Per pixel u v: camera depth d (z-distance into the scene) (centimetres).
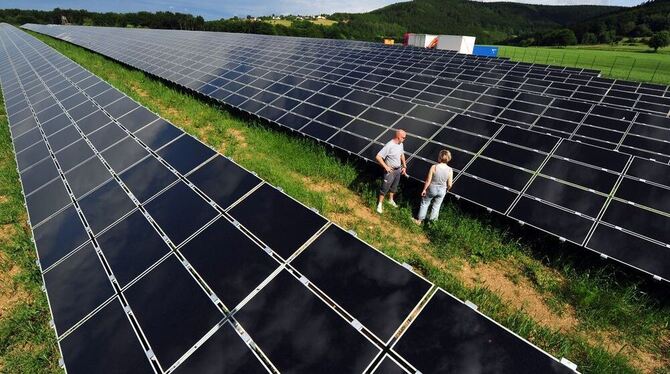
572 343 661
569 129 1578
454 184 1034
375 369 409
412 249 915
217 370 432
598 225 818
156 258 601
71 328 520
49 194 884
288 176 1261
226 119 1867
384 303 471
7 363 642
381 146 1254
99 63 3594
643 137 1438
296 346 441
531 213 890
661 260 733
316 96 1778
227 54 3606
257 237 598
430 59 3641
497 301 743
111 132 1133
